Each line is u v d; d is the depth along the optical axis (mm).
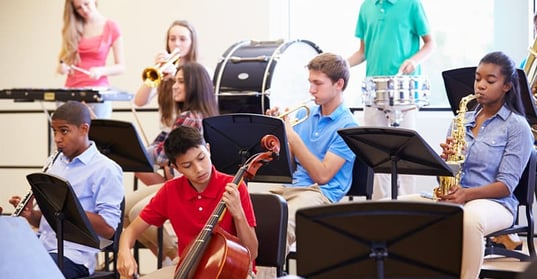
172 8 10172
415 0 8266
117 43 9180
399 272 4062
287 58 8273
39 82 10930
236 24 9883
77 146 6016
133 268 5133
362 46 8688
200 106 7078
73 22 9008
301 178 6852
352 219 3971
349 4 9648
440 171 5695
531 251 6117
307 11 9828
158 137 7547
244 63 8172
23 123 10875
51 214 5457
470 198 5910
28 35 10945
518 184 6180
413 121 8375
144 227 5305
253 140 6137
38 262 4055
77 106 6043
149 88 8664
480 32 9023
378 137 5668
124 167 6828
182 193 5215
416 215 3930
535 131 7078
